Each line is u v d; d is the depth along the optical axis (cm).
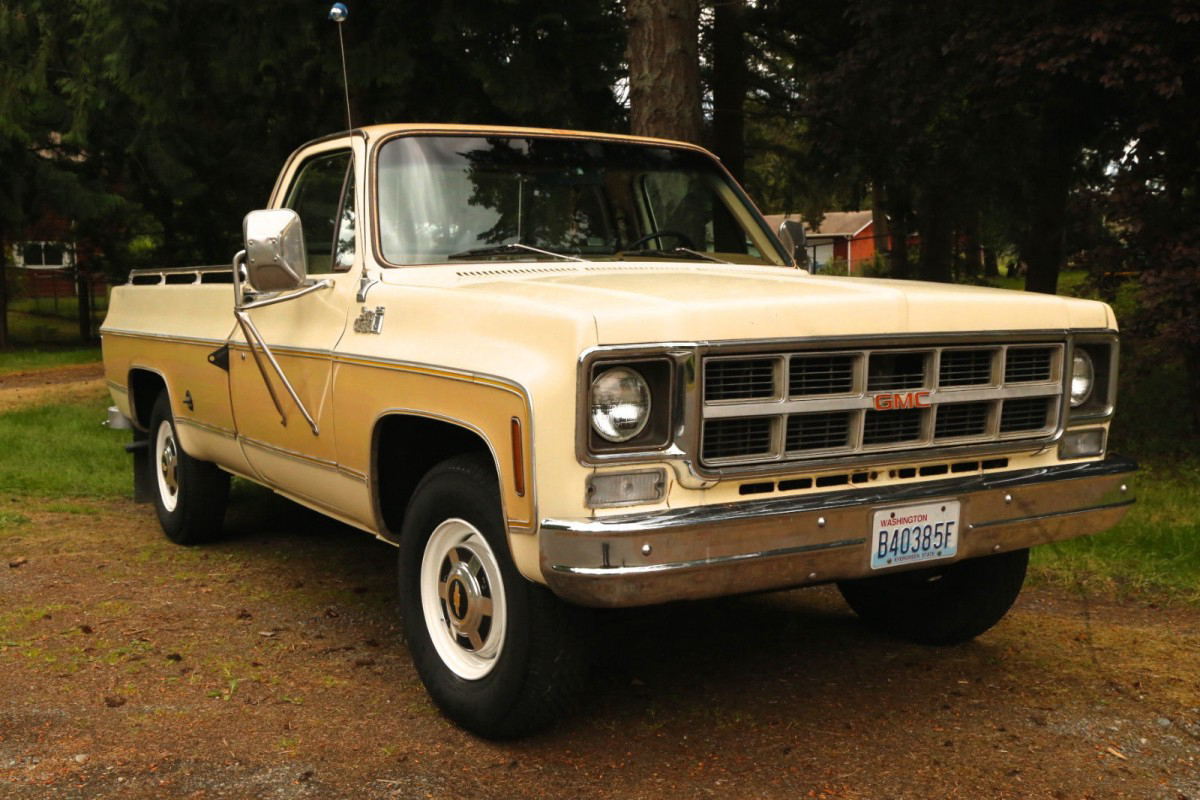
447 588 373
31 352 2680
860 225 5059
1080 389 387
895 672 430
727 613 509
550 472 305
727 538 307
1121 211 846
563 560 300
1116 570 568
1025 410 375
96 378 1948
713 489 318
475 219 438
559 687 341
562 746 359
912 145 1181
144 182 2314
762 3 1396
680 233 481
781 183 2169
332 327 431
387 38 1035
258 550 618
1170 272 813
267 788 328
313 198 479
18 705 391
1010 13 876
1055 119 1030
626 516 302
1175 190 865
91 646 453
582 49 1109
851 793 327
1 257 2778
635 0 876
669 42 871
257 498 749
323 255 461
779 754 353
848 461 336
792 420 329
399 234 426
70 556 598
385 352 386
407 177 437
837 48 1388
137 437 700
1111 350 390
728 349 311
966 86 988
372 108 1091
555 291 350
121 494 783
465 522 358
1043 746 361
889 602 469
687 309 311
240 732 369
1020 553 429
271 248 399
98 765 343
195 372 559
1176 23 771
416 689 409
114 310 703
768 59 1739
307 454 453
